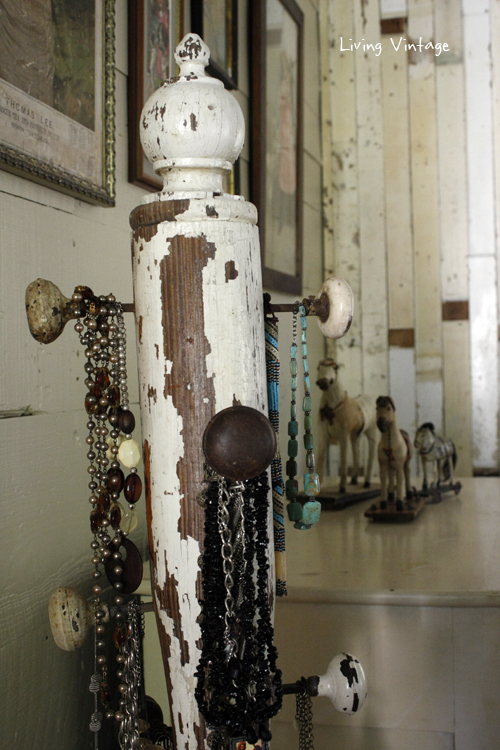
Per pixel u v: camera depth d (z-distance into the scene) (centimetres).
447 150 262
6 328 80
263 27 186
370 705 100
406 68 264
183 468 61
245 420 55
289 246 217
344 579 105
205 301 60
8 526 78
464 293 262
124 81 114
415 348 266
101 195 100
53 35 89
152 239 61
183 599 62
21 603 80
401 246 267
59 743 87
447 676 98
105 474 67
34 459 85
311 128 255
